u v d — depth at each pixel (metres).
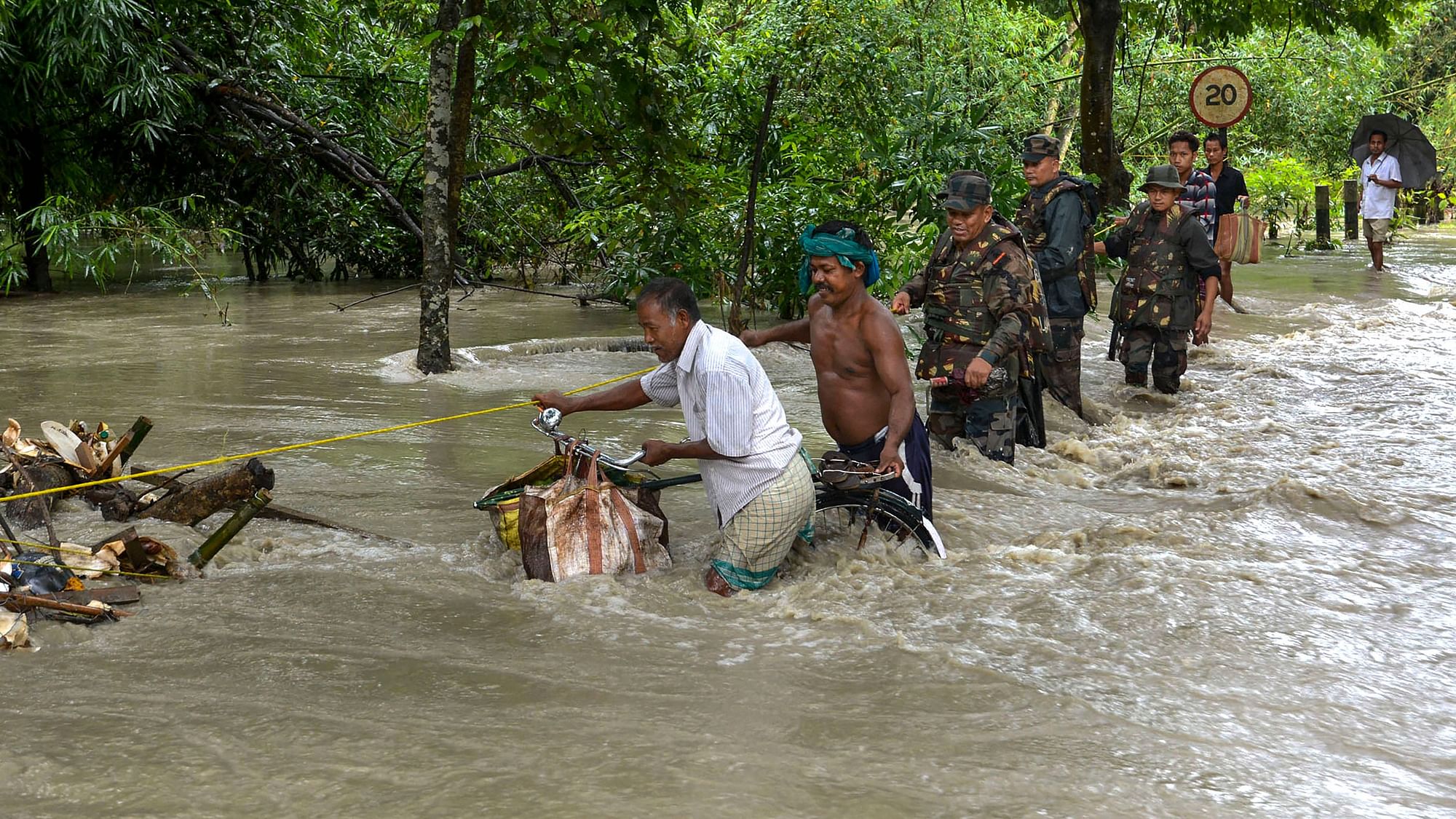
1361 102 23.33
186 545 4.77
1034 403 7.08
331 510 5.39
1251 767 3.11
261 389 8.30
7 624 3.81
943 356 6.67
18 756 3.08
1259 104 22.55
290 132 14.70
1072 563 4.84
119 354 9.88
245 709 3.39
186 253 13.47
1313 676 3.73
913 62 13.52
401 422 7.27
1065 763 3.11
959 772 3.05
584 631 4.03
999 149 10.84
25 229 13.84
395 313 13.02
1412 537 5.30
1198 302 8.84
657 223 11.78
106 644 3.86
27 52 13.01
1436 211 32.31
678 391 4.71
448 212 9.05
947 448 6.83
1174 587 4.49
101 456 5.49
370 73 15.50
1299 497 5.68
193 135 14.80
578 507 4.55
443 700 3.47
